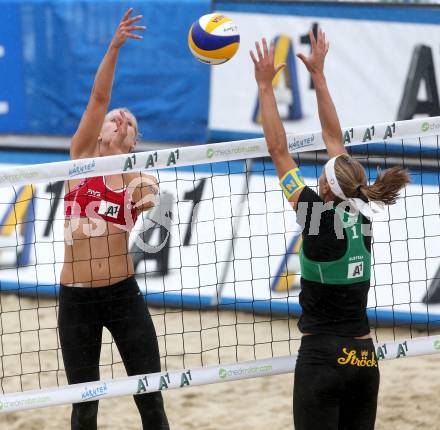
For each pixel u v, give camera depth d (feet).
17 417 73.15
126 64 100.99
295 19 96.89
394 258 91.04
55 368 82.64
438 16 94.84
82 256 56.49
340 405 49.34
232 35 56.95
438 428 69.21
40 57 103.09
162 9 100.22
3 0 103.40
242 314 94.43
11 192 101.40
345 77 96.32
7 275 99.45
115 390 55.16
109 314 56.75
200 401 75.72
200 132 99.71
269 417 71.97
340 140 54.60
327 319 48.39
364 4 96.12
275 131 50.08
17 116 103.81
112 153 58.34
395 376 79.20
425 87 94.94
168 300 95.45
